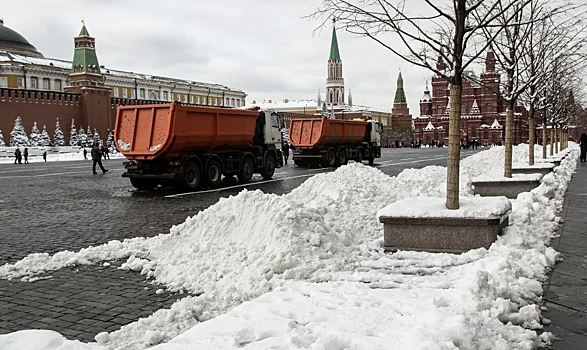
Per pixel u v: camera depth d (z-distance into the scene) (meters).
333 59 163.62
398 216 7.09
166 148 17.70
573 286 5.60
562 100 26.31
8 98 64.06
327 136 32.25
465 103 107.38
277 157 24.73
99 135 74.00
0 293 6.01
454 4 7.26
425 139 116.75
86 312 5.35
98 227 10.81
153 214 12.70
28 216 12.46
